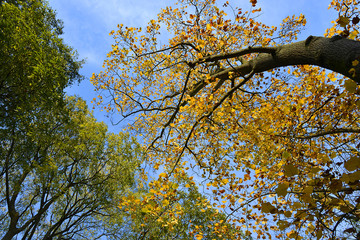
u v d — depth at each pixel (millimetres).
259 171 3584
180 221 7750
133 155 10469
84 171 10727
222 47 3564
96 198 10266
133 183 10258
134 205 3150
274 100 4070
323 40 2207
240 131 4473
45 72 5520
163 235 8211
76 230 10523
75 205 11484
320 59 2176
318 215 1771
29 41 5332
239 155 4703
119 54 5324
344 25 1896
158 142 4879
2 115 5645
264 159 4383
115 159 10367
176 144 4707
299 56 2416
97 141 10180
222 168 4617
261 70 3006
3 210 10578
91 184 10328
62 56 7395
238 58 4141
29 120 6145
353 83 1727
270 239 3549
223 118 4324
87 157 10227
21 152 7578
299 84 4348
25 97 5684
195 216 8211
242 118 4477
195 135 4898
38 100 6070
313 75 3852
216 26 3086
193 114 4660
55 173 9719
